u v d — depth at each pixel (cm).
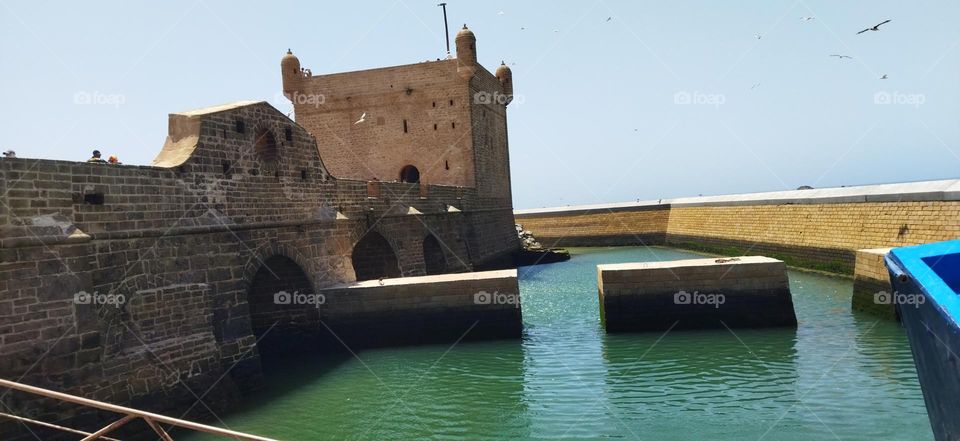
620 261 5331
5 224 1304
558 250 5806
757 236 4875
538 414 1658
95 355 1420
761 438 1424
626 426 1541
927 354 1046
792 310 2383
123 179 1605
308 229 2481
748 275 2409
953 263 1125
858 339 2161
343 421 1669
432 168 4550
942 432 1071
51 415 1316
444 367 2148
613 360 2105
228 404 1759
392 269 3180
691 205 6388
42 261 1351
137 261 1623
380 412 1730
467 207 4284
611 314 2486
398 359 2288
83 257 1427
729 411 1593
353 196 2847
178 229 1770
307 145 2514
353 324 2498
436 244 3716
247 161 2127
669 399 1706
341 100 4688
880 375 1777
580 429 1542
